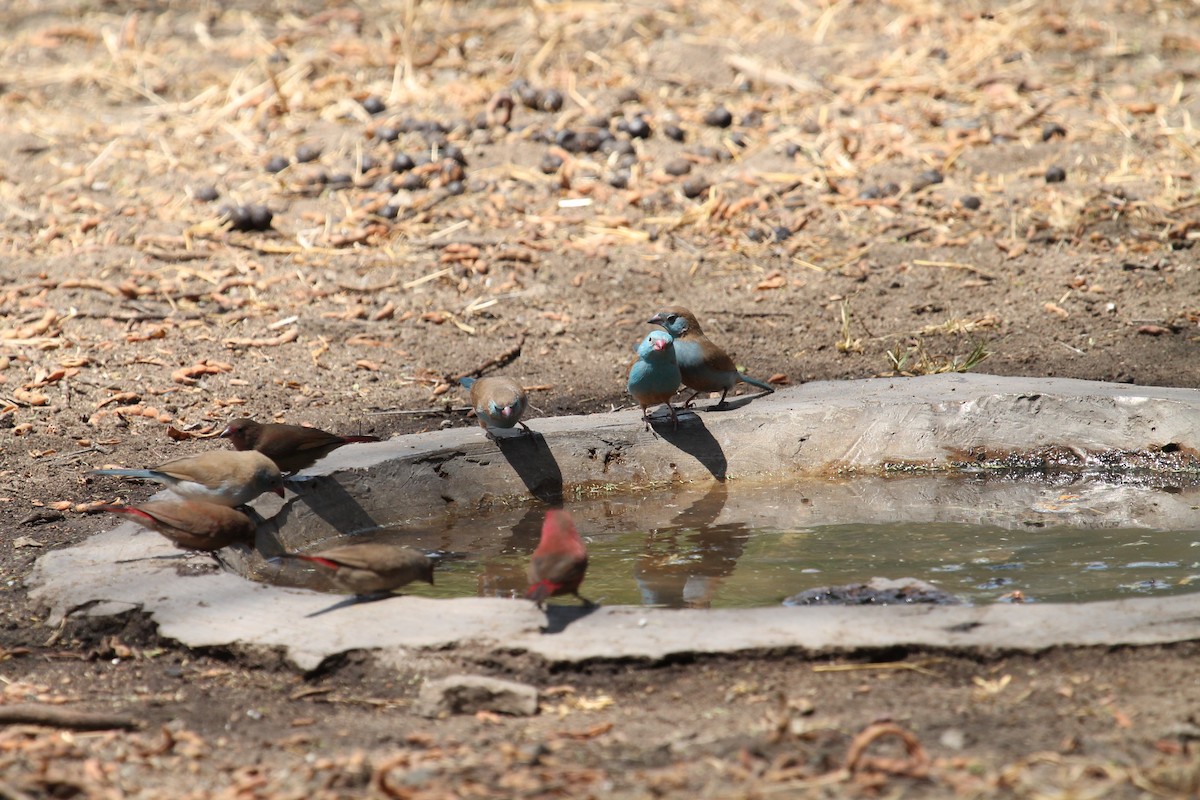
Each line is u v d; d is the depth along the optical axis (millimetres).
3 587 8797
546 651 7273
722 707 6848
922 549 9766
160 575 8586
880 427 11984
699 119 20953
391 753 6520
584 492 11680
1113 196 18188
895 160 19562
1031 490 11375
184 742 6746
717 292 16844
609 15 24297
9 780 6246
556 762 6277
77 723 6926
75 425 12664
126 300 16094
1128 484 11422
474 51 23312
